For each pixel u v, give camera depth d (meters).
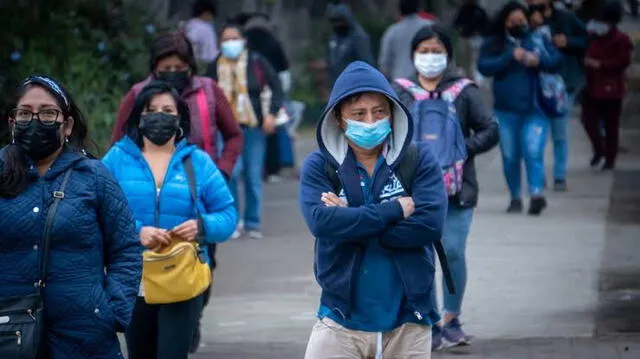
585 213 29.06
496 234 26.55
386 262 11.77
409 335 11.82
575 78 31.86
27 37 27.70
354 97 11.77
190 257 14.08
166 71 16.97
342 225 11.59
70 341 11.33
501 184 33.94
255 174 27.61
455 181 17.05
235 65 26.88
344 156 12.01
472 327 18.91
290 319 20.00
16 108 11.32
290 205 32.59
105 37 29.59
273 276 23.47
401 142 11.91
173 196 14.34
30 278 11.23
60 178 11.40
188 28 34.53
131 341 14.66
